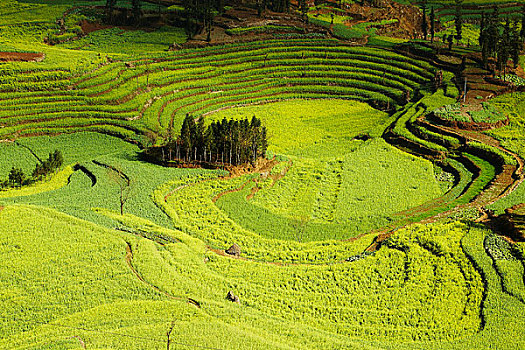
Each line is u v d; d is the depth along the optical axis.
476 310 73.44
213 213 98.81
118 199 99.44
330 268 83.25
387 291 78.38
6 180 110.81
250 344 66.12
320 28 199.38
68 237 84.38
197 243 87.38
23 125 133.00
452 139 127.06
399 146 131.88
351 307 75.69
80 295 73.06
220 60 175.62
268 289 78.06
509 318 71.38
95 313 70.00
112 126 138.00
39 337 65.88
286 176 118.56
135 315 70.00
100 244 83.12
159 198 101.06
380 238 91.19
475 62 167.62
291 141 138.50
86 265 78.62
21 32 182.62
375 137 136.75
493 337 68.62
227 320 70.56
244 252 88.06
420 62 173.12
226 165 115.69
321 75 173.62
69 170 116.75
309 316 73.62
